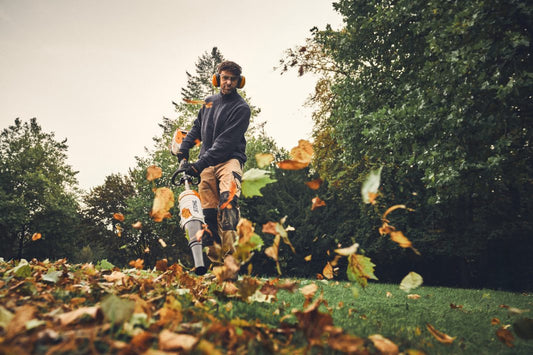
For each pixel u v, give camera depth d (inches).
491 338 76.4
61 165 1194.6
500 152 266.8
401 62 392.2
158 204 62.4
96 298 66.7
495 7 251.6
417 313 101.1
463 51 259.0
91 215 1098.7
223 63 124.2
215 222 121.7
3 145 1153.4
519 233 520.4
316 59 546.6
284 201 659.4
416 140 313.3
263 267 628.4
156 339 42.0
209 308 65.0
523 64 266.5
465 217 541.3
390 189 488.1
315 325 49.1
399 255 589.3
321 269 612.1
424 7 326.6
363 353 44.8
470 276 587.8
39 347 34.2
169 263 871.1
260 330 56.0
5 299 56.4
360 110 390.9
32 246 1064.8
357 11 419.2
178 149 131.6
